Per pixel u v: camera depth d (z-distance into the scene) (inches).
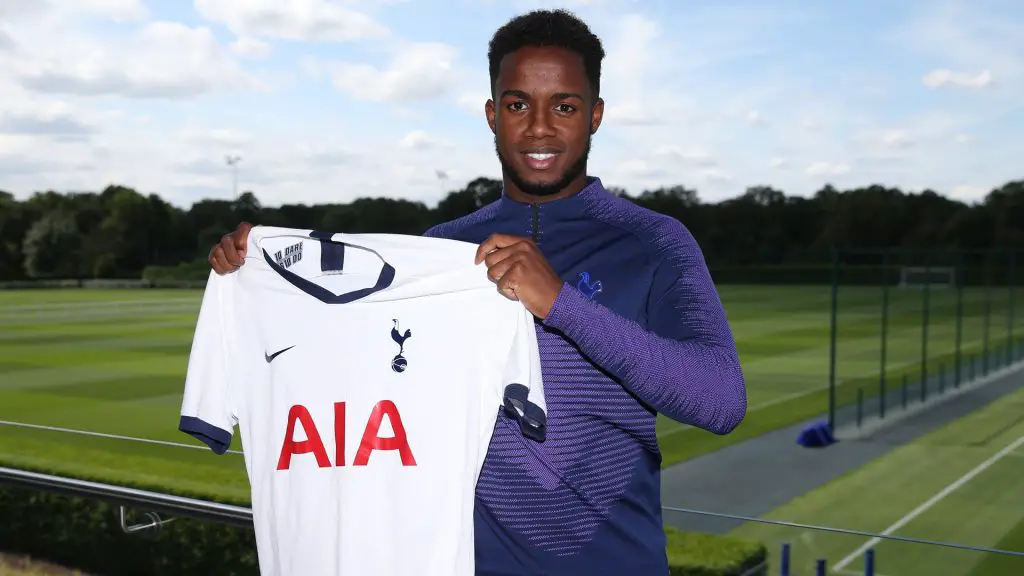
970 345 1246.9
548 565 76.7
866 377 917.2
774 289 2527.1
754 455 546.9
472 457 75.6
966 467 520.1
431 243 78.4
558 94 78.3
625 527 76.4
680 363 68.2
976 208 3043.8
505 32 80.1
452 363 76.2
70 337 1161.4
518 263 67.8
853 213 3230.8
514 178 81.9
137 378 798.5
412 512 75.4
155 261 3284.9
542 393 72.4
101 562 271.7
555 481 75.5
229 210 3302.2
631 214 80.7
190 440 522.6
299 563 77.4
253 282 81.7
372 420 76.1
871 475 496.4
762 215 3388.3
